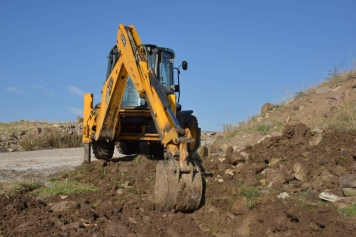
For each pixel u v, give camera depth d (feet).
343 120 31.40
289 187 24.18
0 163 41.22
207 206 23.73
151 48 35.45
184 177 22.62
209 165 29.94
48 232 18.65
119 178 28.91
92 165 32.40
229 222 22.26
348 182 21.98
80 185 27.27
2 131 72.95
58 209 21.85
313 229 18.93
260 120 39.42
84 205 22.74
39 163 41.04
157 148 37.01
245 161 29.66
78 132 77.15
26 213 21.26
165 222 21.21
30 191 26.02
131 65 28.19
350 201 20.59
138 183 27.68
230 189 24.71
